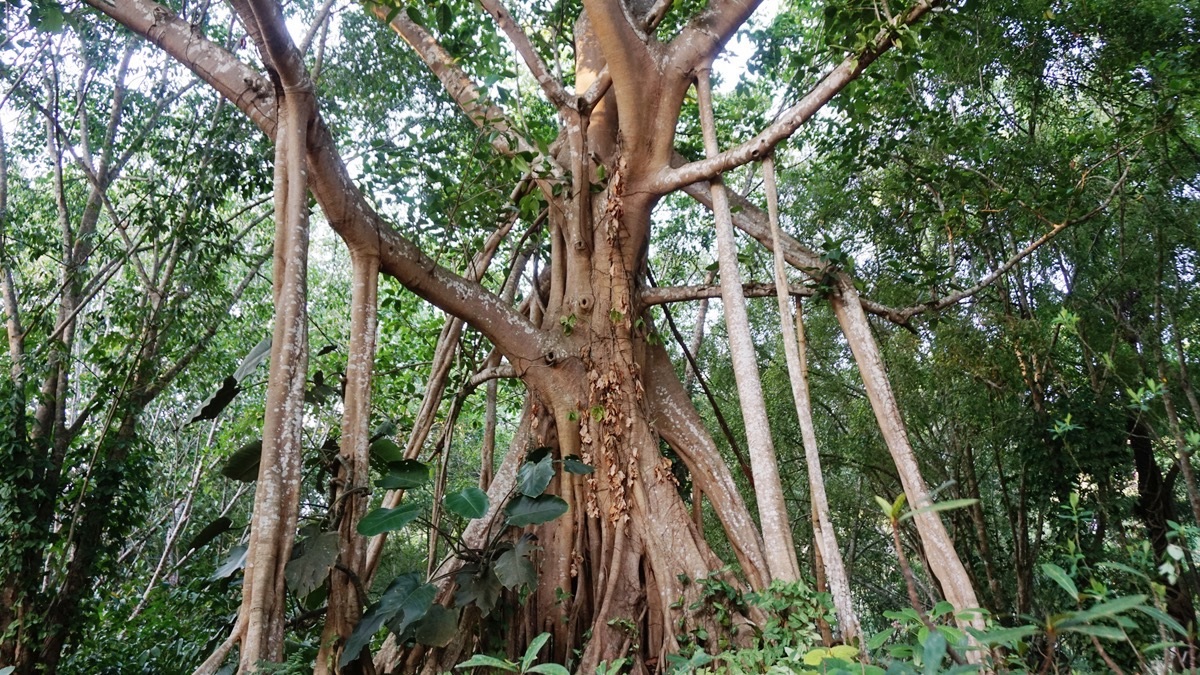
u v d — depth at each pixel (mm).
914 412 13023
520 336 8180
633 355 8516
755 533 8156
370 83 13445
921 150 11586
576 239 8656
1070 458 10297
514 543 7270
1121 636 1754
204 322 13398
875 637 2299
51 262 16484
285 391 5930
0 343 13086
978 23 10766
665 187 7973
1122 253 9750
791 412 15172
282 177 6488
